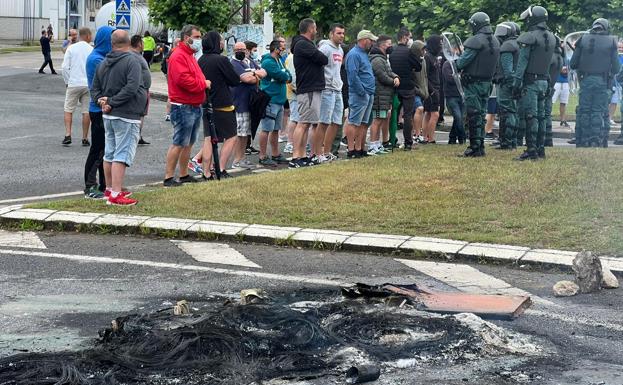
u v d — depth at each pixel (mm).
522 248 9445
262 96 16000
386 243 9711
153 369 6117
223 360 6227
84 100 18812
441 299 7766
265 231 10281
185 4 33875
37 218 10992
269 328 6836
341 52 16250
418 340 6754
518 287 8398
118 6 23531
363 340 6762
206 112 14047
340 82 16328
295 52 15562
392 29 29188
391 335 6844
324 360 6367
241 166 16219
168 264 9266
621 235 9898
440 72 19906
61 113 25609
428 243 9688
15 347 6695
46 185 14312
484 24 15453
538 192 12156
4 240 10383
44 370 6027
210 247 10039
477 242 9750
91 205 11750
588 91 17359
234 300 7871
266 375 6059
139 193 12547
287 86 18406
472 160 15234
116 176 11773
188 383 5918
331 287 8359
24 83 36094
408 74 17219
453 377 6055
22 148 18516
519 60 14977
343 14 29453
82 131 20656
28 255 9664
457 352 6539
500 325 7215
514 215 10906
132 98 11867
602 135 17578
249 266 9172
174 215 11156
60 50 63156
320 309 7449
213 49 14219
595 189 12320
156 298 8031
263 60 16234
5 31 72000
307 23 15492
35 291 8273
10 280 8664
